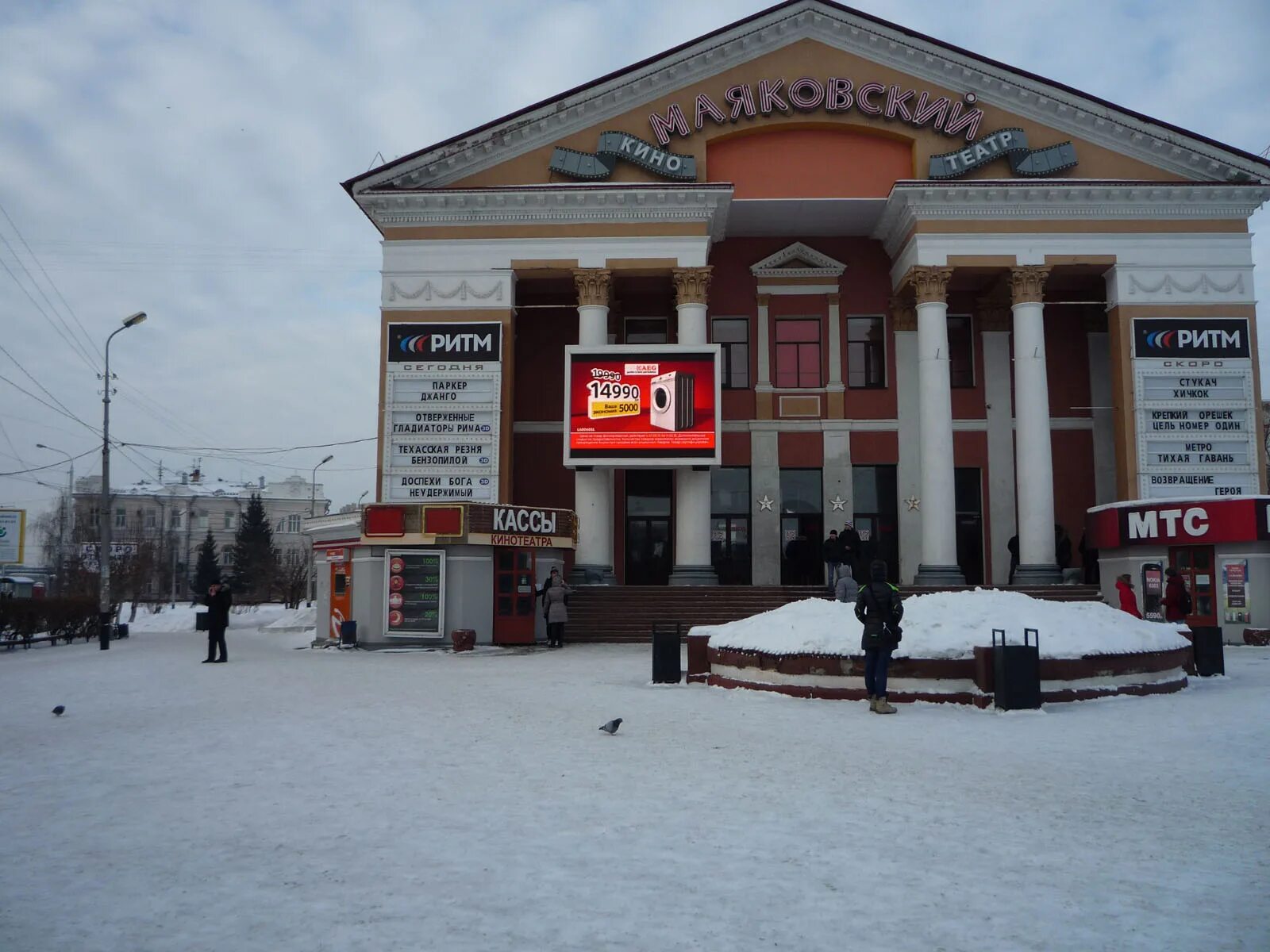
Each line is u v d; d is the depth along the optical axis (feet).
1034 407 102.42
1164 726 36.22
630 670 61.46
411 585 81.82
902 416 114.01
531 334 117.19
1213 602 83.30
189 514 329.11
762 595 96.27
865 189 107.04
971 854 20.07
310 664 68.44
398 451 103.09
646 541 115.55
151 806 24.30
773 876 18.63
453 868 19.12
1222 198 102.89
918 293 104.06
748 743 33.09
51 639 102.06
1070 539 112.06
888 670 42.39
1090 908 16.90
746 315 116.88
